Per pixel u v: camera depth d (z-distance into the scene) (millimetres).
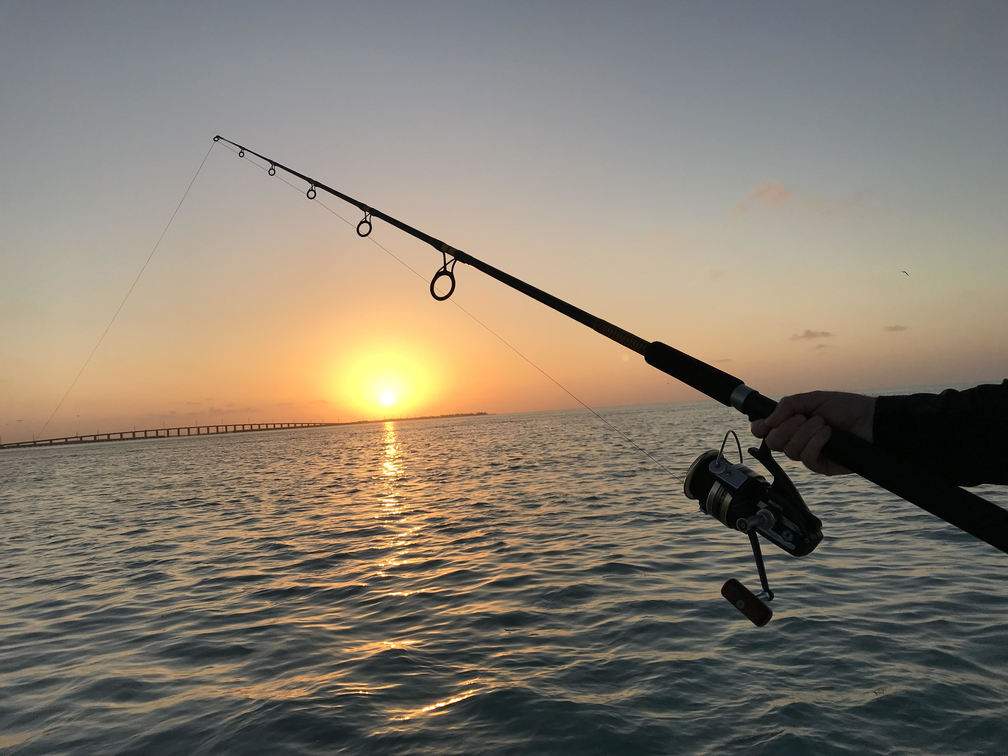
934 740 4465
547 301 3008
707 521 12375
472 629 7172
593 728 4863
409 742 4820
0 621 8719
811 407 1532
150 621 8281
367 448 60844
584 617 7324
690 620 7008
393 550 11633
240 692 5895
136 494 25828
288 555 11789
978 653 5715
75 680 6445
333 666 6359
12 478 42938
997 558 8664
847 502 13766
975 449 1388
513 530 12711
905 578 7984
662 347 2330
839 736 4566
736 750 4492
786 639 6297
